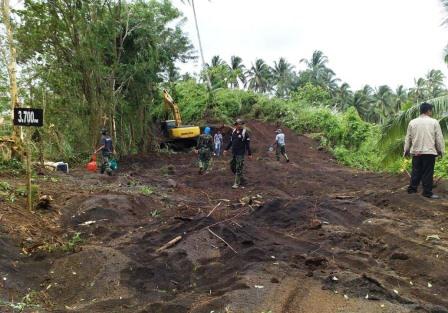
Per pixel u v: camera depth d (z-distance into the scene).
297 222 7.77
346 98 67.44
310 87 43.94
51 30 18.20
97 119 20.47
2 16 13.32
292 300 4.59
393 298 4.61
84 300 4.95
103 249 6.02
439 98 11.71
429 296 4.71
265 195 11.52
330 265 5.56
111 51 22.31
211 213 8.31
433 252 5.78
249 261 5.79
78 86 20.23
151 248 6.36
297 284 4.98
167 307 4.51
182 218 7.70
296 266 5.57
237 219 7.96
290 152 28.14
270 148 27.45
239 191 12.53
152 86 25.48
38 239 6.46
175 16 26.27
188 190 12.33
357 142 28.38
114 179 12.93
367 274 5.26
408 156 9.21
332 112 34.81
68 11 19.25
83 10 19.83
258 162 21.20
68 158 18.20
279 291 4.78
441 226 6.98
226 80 40.31
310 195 11.77
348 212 8.19
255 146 29.12
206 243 6.50
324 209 8.30
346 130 29.36
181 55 28.03
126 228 7.52
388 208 8.55
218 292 4.84
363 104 63.56
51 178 11.37
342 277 5.05
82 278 5.37
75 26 19.48
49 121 17.77
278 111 36.91
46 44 18.36
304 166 21.61
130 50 23.91
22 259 5.77
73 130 19.84
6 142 12.27
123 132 23.39
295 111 36.97
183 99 36.78
